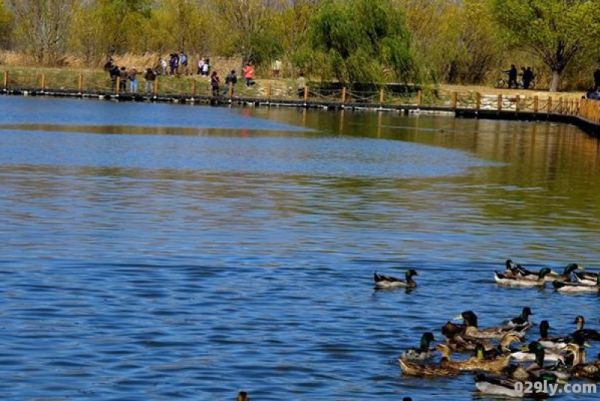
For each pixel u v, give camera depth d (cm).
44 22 10912
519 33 10412
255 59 10975
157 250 2873
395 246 3048
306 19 11006
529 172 5081
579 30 10088
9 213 3378
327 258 2848
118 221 3300
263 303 2370
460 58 11025
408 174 4856
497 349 2048
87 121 7412
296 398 1827
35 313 2238
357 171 4912
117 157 5159
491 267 2812
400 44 9912
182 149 5700
